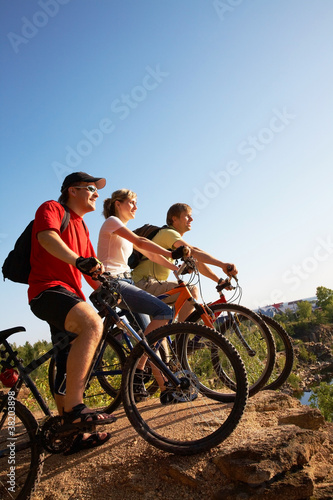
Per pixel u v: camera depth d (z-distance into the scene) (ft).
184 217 15.26
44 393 19.92
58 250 9.43
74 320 9.23
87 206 11.20
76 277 10.41
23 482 9.08
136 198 14.43
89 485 8.70
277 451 8.22
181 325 9.33
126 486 8.46
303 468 8.26
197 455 8.63
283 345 12.96
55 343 10.02
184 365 11.33
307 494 7.76
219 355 11.39
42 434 8.87
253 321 12.73
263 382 12.14
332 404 117.60
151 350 9.25
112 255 13.07
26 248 10.18
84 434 9.95
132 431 10.25
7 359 9.48
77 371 8.86
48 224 9.68
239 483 7.89
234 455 8.22
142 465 8.80
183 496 8.01
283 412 10.72
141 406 11.94
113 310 9.75
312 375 261.85
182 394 9.96
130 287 12.30
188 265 12.03
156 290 14.19
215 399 11.31
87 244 11.40
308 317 385.70
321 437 9.11
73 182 11.14
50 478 9.16
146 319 13.52
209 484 8.07
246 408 10.69
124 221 14.33
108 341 12.34
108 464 9.02
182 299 12.12
